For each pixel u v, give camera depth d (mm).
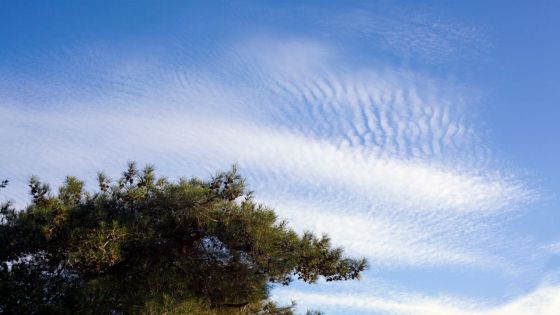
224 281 15992
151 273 15391
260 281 16047
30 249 14812
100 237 13805
